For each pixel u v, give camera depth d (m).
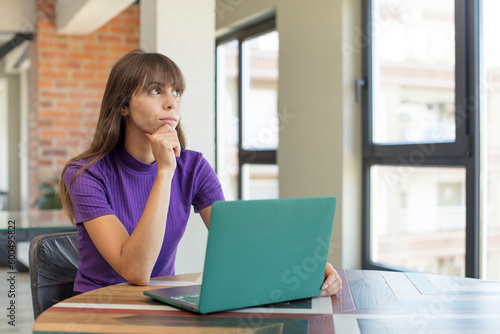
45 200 5.15
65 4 4.99
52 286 1.53
